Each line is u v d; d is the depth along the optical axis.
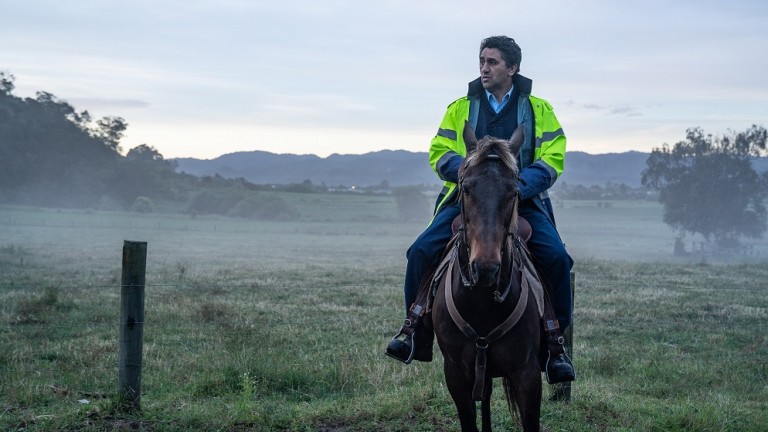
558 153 5.35
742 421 7.05
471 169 4.61
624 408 7.30
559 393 7.50
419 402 7.18
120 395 6.52
